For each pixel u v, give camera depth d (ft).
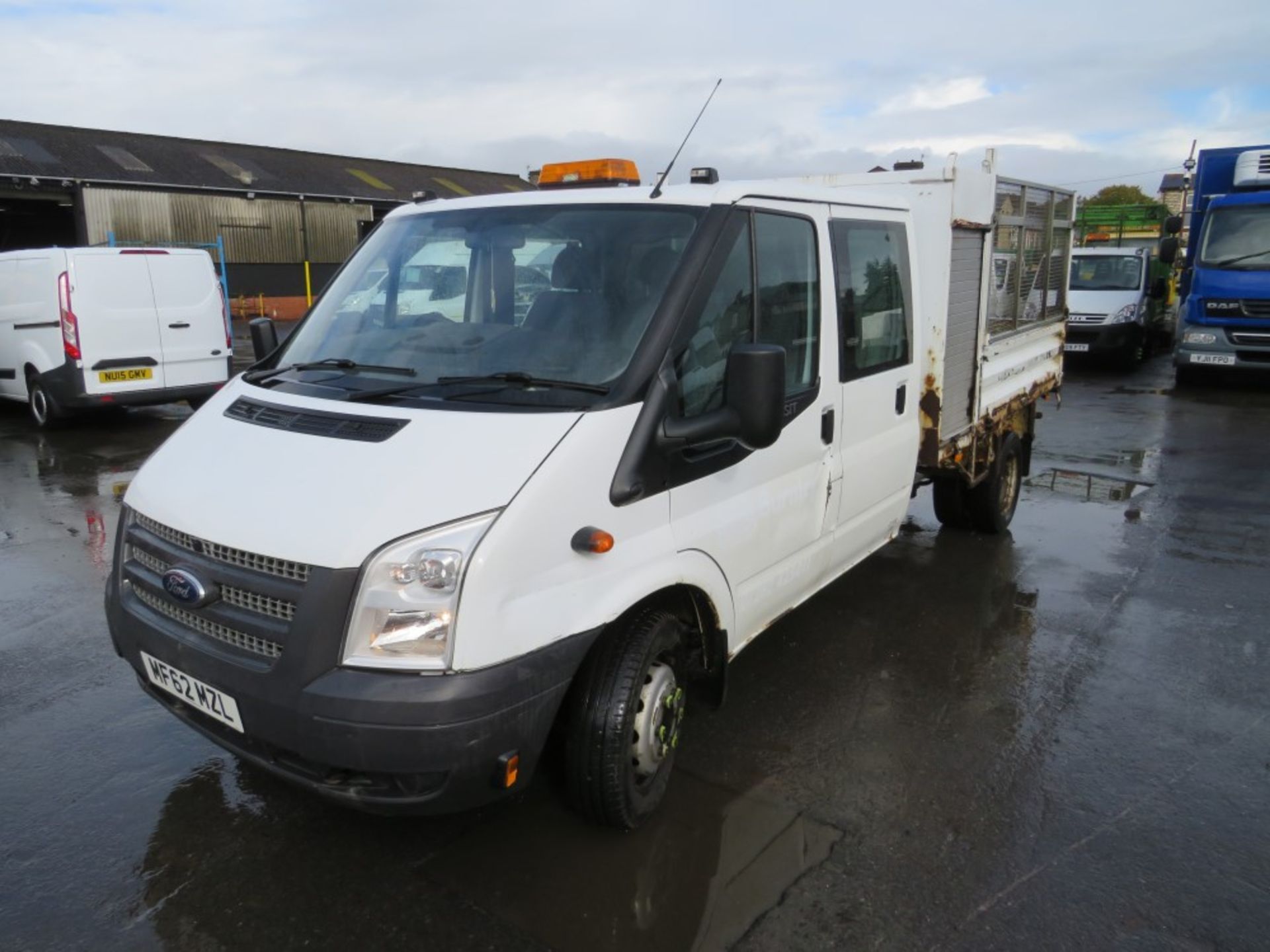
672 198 11.75
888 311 15.57
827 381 13.62
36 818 11.34
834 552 14.80
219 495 9.77
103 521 24.11
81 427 37.76
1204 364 47.73
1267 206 45.91
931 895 10.06
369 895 9.98
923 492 27.53
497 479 9.11
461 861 10.53
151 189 98.12
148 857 10.62
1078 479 29.50
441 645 8.70
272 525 9.13
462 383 10.57
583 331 10.85
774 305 12.38
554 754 10.67
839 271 13.84
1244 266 46.09
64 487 27.81
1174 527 24.11
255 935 9.42
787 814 11.50
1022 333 22.16
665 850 10.74
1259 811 11.72
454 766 8.72
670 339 10.54
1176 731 13.74
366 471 9.32
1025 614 18.19
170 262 36.91
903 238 16.01
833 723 13.83
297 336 12.96
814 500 13.67
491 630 8.77
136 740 13.17
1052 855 10.77
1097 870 10.51
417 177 136.15
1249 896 10.11
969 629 17.40
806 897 9.99
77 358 34.65
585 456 9.52
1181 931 9.57
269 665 9.05
